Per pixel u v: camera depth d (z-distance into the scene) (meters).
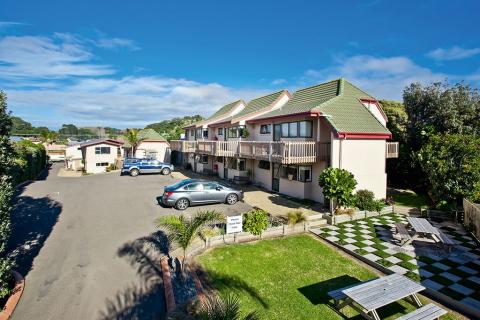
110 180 28.66
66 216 15.48
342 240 11.89
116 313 7.25
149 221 14.59
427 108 22.12
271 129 21.53
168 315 6.88
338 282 8.66
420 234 11.61
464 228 13.57
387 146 19.52
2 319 6.77
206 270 9.27
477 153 14.57
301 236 12.53
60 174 36.06
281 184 21.06
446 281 8.55
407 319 6.08
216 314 5.92
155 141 44.50
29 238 12.18
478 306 7.26
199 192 17.30
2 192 7.39
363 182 17.58
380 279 7.45
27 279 8.79
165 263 9.77
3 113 7.91
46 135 82.44
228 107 35.84
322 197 17.55
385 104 28.98
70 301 7.71
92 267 9.61
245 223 12.10
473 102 20.67
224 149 24.36
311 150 16.94
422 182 21.02
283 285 8.45
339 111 17.80
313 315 7.07
